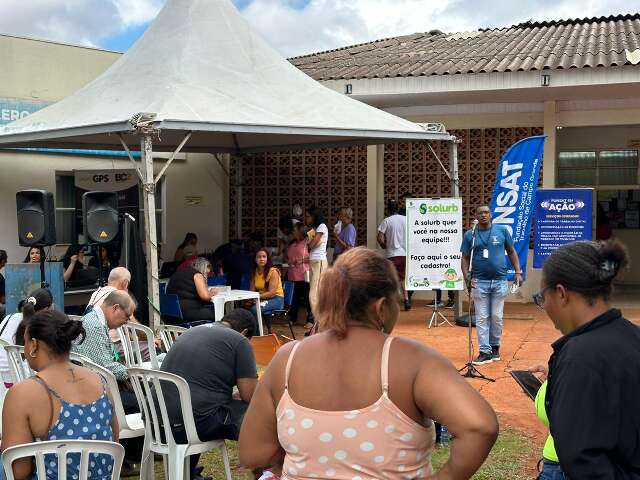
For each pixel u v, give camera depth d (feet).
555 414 7.96
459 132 45.78
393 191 47.14
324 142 43.96
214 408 15.94
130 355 21.88
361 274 7.64
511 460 19.10
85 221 30.78
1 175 42.06
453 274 33.81
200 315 32.48
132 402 19.02
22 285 29.01
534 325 37.76
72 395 12.59
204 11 36.52
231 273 41.11
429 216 33.86
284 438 7.50
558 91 40.57
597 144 49.26
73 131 31.35
